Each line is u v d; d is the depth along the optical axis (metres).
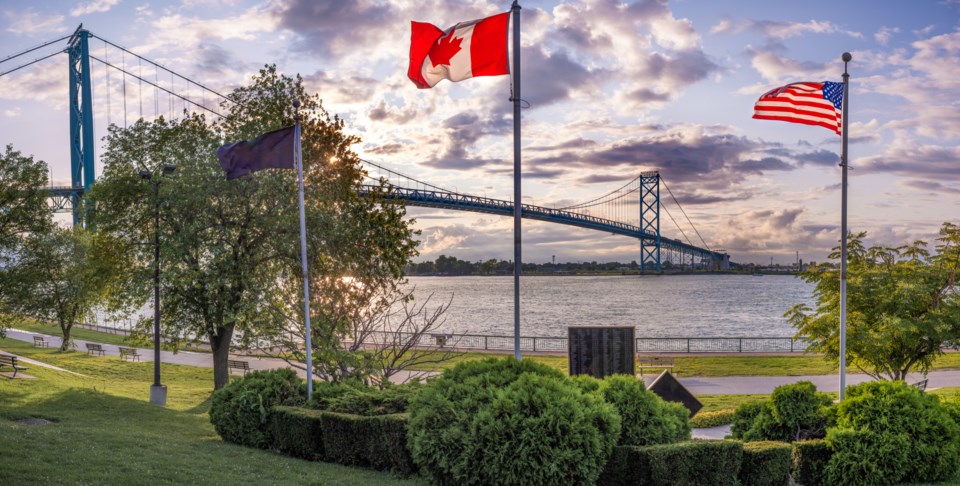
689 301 133.25
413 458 11.37
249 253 27.12
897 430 12.96
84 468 10.86
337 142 28.09
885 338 21.62
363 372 19.75
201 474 11.31
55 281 34.59
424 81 14.91
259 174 26.50
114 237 28.83
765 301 133.62
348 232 24.27
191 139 28.34
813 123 18.88
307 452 13.79
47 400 20.52
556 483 10.44
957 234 22.58
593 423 11.02
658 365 33.25
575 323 80.94
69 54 80.81
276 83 28.66
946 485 12.67
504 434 10.59
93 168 77.81
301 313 21.73
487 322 81.69
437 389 11.68
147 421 18.62
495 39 14.49
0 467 10.27
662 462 11.12
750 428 15.18
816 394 14.80
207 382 33.00
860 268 23.77
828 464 13.05
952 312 21.75
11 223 28.19
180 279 26.14
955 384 28.17
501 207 110.75
